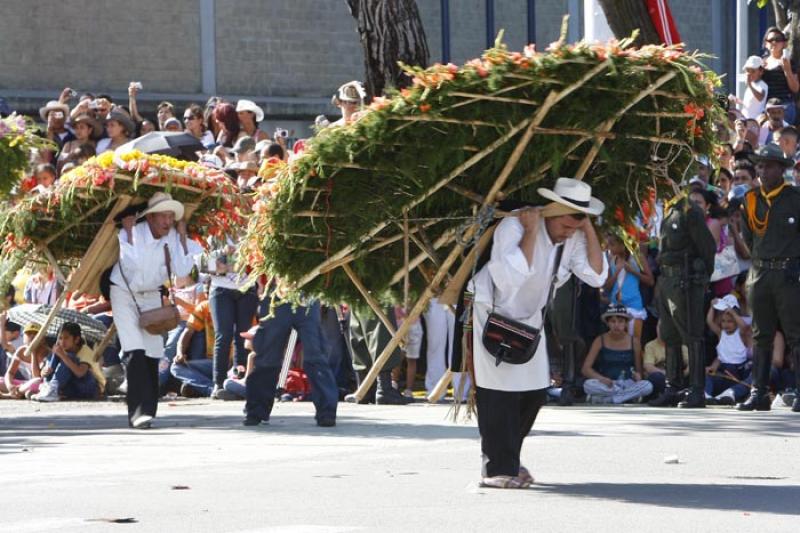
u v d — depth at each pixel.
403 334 16.31
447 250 16.56
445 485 15.38
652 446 19.61
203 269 29.66
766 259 26.08
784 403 26.77
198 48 53.94
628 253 29.20
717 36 60.16
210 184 23.55
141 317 22.88
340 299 17.62
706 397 28.25
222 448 19.66
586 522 12.63
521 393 15.23
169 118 37.44
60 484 15.58
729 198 30.08
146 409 23.12
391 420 24.22
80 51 51.84
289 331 23.12
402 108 15.48
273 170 17.23
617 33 34.38
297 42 55.72
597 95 15.32
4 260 24.97
